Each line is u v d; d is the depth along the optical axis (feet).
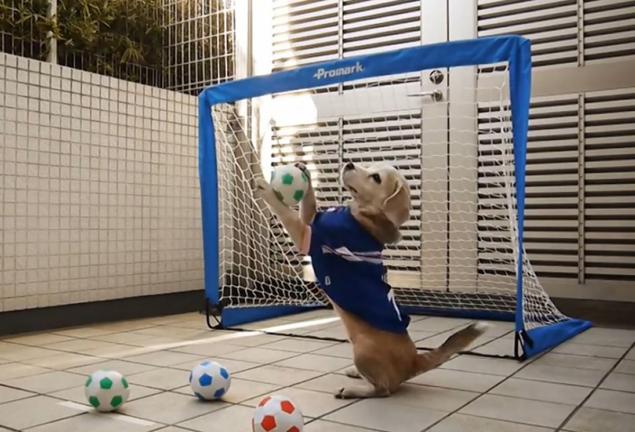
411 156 11.60
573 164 10.51
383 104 11.85
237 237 12.47
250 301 12.04
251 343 8.91
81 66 11.87
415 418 5.38
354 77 8.64
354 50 12.44
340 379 6.79
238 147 12.95
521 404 5.80
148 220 11.67
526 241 10.85
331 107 12.34
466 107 11.13
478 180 11.04
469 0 11.27
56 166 10.15
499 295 10.93
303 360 7.75
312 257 6.45
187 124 12.46
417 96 11.52
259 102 13.00
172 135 12.16
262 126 13.01
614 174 10.23
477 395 6.13
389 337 6.19
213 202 10.28
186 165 12.44
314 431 5.03
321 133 12.46
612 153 10.24
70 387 6.43
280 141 12.86
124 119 11.24
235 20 13.34
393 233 6.48
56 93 10.16
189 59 13.52
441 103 11.25
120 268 11.15
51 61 10.56
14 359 7.82
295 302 12.21
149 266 11.68
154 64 13.32
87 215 10.61
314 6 12.84
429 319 11.19
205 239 10.25
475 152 11.07
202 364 6.08
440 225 11.35
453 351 6.46
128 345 8.77
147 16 13.01
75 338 9.32
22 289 9.67
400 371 6.22
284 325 10.55
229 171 12.51
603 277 10.34
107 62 12.34
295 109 12.69
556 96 10.63
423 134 11.49
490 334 9.55
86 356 8.00
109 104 10.98
